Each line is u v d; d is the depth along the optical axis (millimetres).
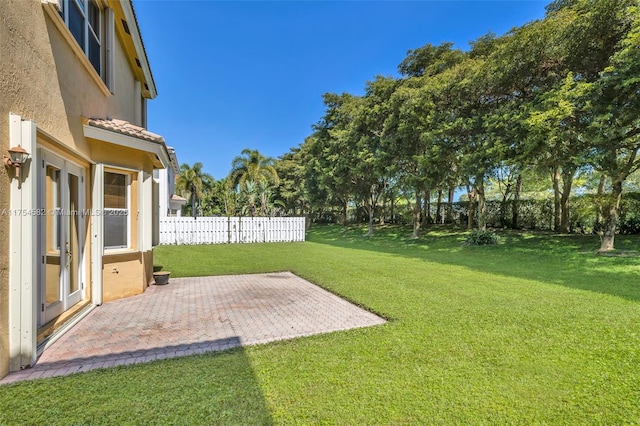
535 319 4918
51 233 4484
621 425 2434
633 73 9031
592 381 3066
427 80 16938
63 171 4746
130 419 2457
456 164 15898
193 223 20000
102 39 6621
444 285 7438
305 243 20453
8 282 3223
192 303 5996
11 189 3260
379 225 31016
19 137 3295
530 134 11672
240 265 10719
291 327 4664
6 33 3178
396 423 2438
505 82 13156
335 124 25984
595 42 10680
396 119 17922
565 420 2490
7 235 3211
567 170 11523
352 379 3084
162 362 3457
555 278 8352
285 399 2742
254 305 5879
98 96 6086
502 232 18859
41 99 3846
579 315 5109
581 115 10945
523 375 3176
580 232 16641
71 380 3051
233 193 31938
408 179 17609
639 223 14828
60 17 4168
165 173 19531
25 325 3334
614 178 11305
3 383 2992
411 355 3635
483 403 2703
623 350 3764
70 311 4867
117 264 6273
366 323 4844
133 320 4961
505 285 7445
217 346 3939
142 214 6793
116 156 6137
